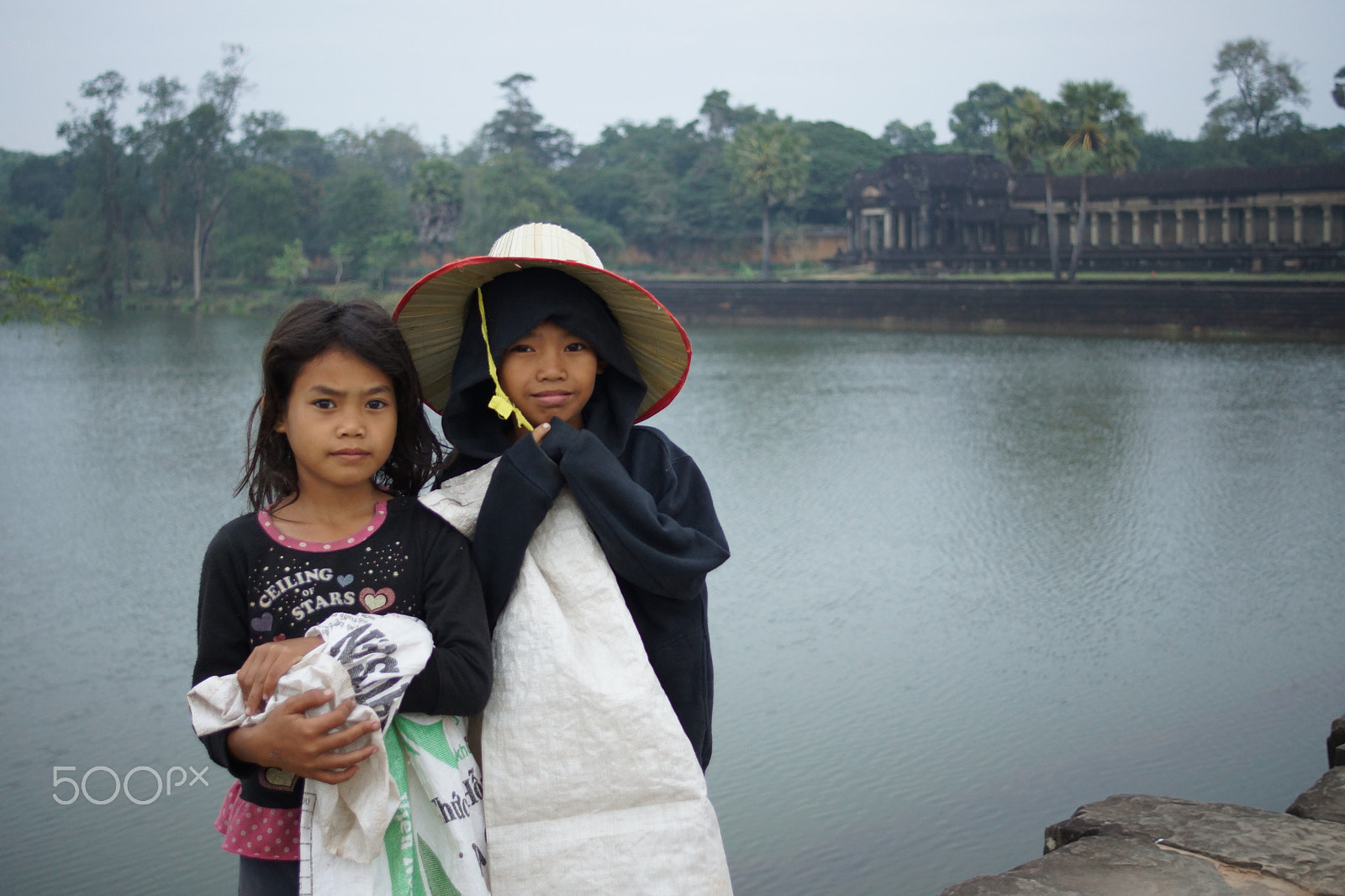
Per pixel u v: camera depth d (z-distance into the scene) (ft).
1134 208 197.67
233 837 5.13
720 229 275.80
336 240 271.49
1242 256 180.45
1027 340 154.51
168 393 102.73
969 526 51.08
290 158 391.86
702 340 165.17
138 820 23.16
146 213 262.67
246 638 5.10
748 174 238.07
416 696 4.75
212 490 60.03
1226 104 287.07
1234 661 32.78
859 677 31.89
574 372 5.58
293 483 5.37
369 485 5.41
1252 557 45.11
